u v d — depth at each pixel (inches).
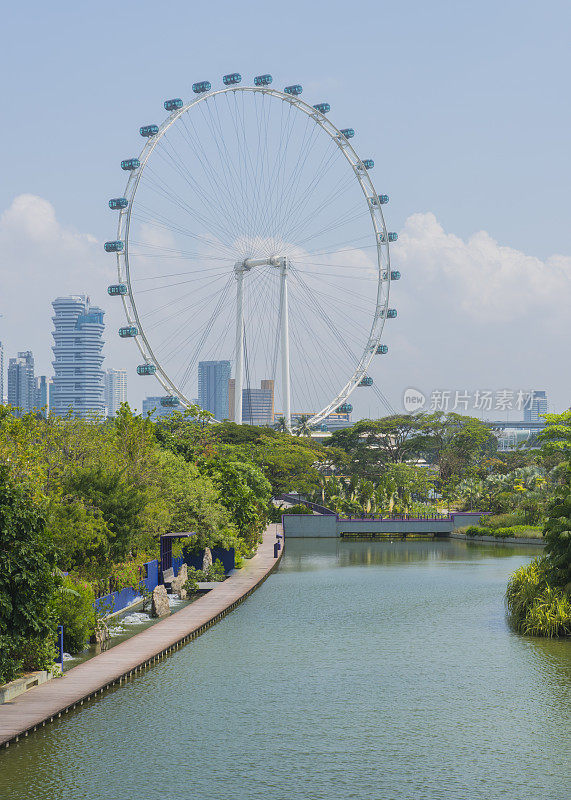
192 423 3846.0
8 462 1579.7
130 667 1405.0
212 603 2130.9
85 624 1566.2
